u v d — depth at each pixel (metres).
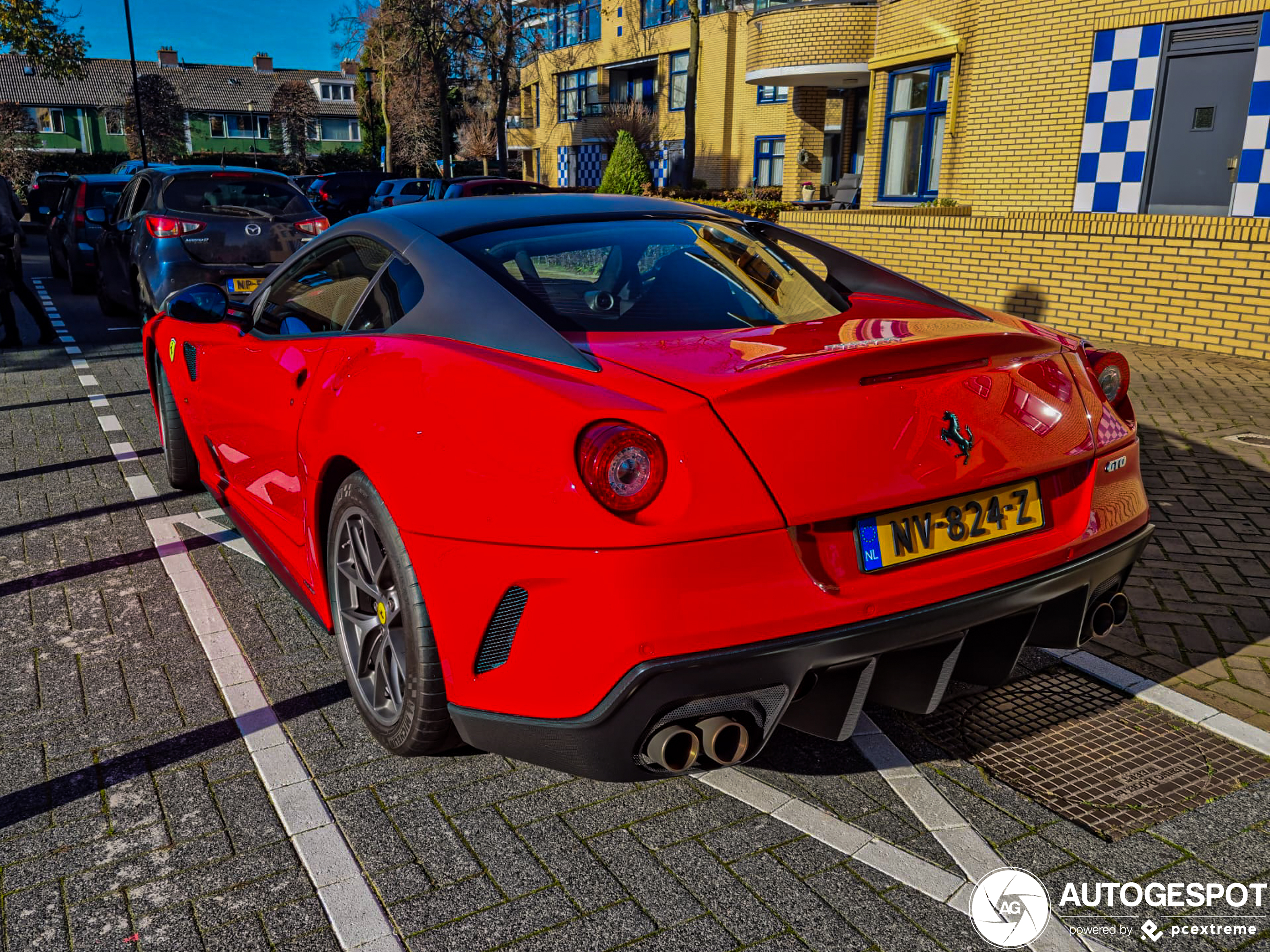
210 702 2.91
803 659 1.97
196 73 79.62
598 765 2.04
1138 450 2.61
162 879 2.14
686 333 2.40
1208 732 2.71
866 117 24.66
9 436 6.16
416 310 2.57
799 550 1.99
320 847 2.24
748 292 2.70
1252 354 8.23
